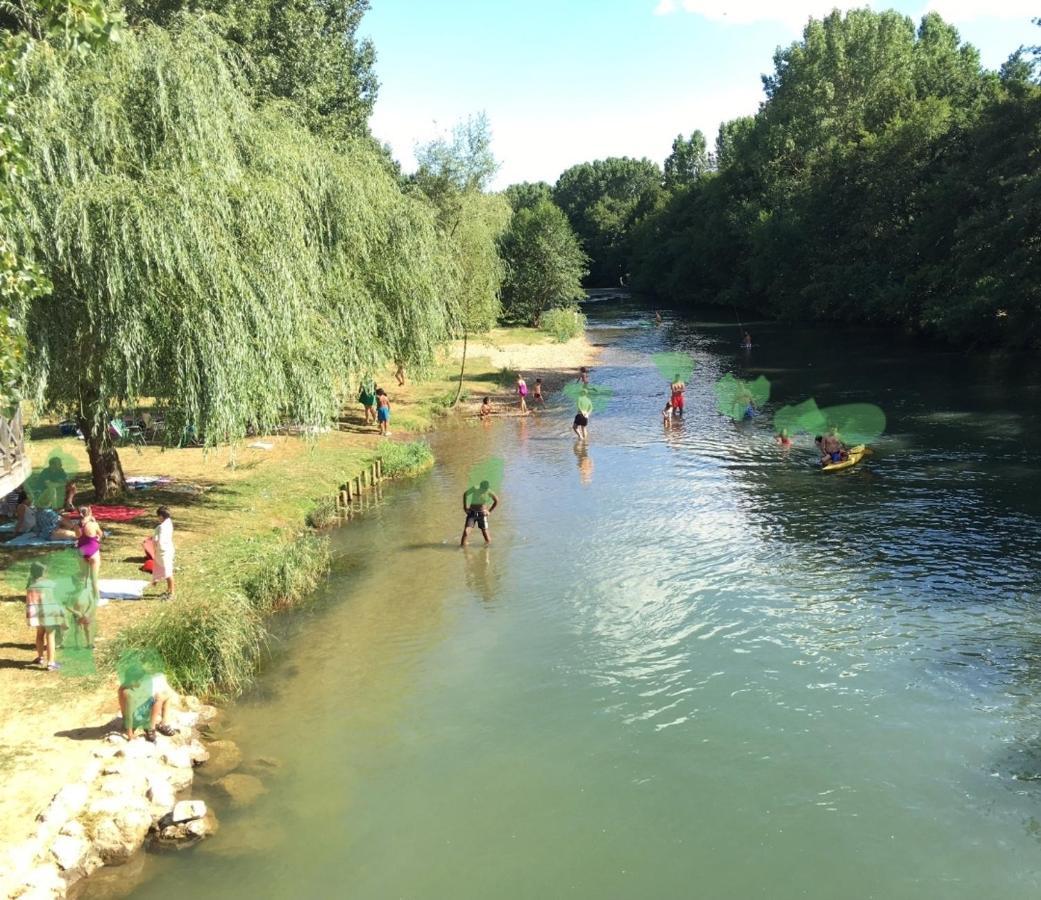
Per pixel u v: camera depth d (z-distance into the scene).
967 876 9.27
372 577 18.42
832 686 13.24
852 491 23.30
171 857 9.61
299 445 28.59
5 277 9.97
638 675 13.86
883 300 57.31
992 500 21.83
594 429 33.50
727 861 9.62
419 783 11.12
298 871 9.47
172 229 15.34
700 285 99.62
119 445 25.88
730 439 30.67
